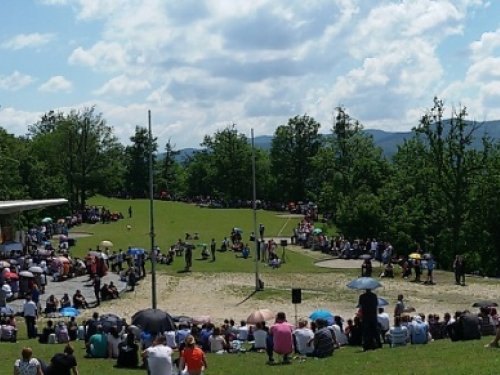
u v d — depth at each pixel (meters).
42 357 28.53
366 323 27.64
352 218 79.94
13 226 67.38
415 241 80.12
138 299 50.59
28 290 49.72
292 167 142.50
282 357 27.22
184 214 114.69
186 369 20.55
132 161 164.88
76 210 112.75
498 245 81.38
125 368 26.50
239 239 80.25
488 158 81.56
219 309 46.38
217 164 145.50
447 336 30.91
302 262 68.06
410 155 94.31
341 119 108.81
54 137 122.88
